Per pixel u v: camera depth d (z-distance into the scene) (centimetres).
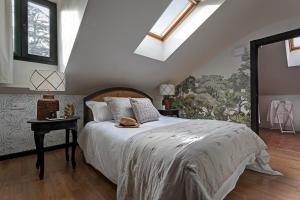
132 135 180
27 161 254
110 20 220
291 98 494
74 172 221
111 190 180
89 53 256
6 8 221
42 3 268
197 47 341
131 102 280
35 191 176
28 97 278
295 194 175
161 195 113
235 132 188
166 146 139
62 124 216
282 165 247
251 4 264
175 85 451
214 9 267
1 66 215
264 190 182
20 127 272
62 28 266
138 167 143
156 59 331
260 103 548
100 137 214
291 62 425
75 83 298
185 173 112
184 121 257
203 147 136
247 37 339
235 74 355
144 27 252
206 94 403
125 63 308
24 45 252
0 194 170
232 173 149
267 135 446
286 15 286
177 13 303
